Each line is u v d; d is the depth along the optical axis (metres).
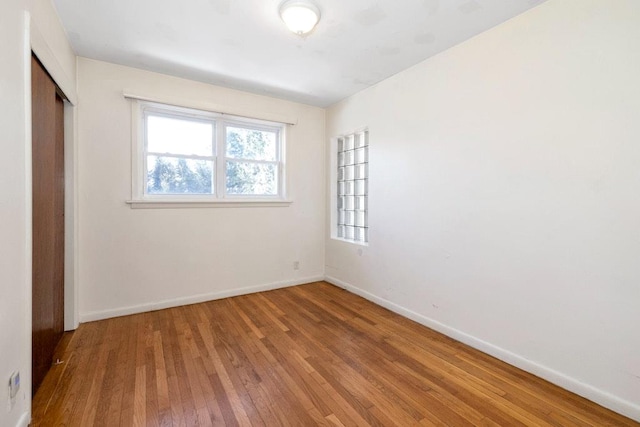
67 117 2.46
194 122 3.24
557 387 1.80
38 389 1.72
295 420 1.51
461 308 2.39
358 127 3.50
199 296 3.24
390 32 2.21
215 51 2.53
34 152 1.70
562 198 1.80
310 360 2.08
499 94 2.10
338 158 4.04
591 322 1.69
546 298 1.88
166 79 2.98
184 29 2.20
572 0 1.73
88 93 2.65
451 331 2.46
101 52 2.54
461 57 2.35
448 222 2.48
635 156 1.53
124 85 2.79
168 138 3.11
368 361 2.08
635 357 1.54
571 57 1.74
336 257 3.93
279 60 2.68
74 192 2.51
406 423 1.50
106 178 2.74
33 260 1.69
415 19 2.05
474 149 2.27
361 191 3.68
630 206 1.55
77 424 1.46
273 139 3.80
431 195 2.62
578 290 1.74
